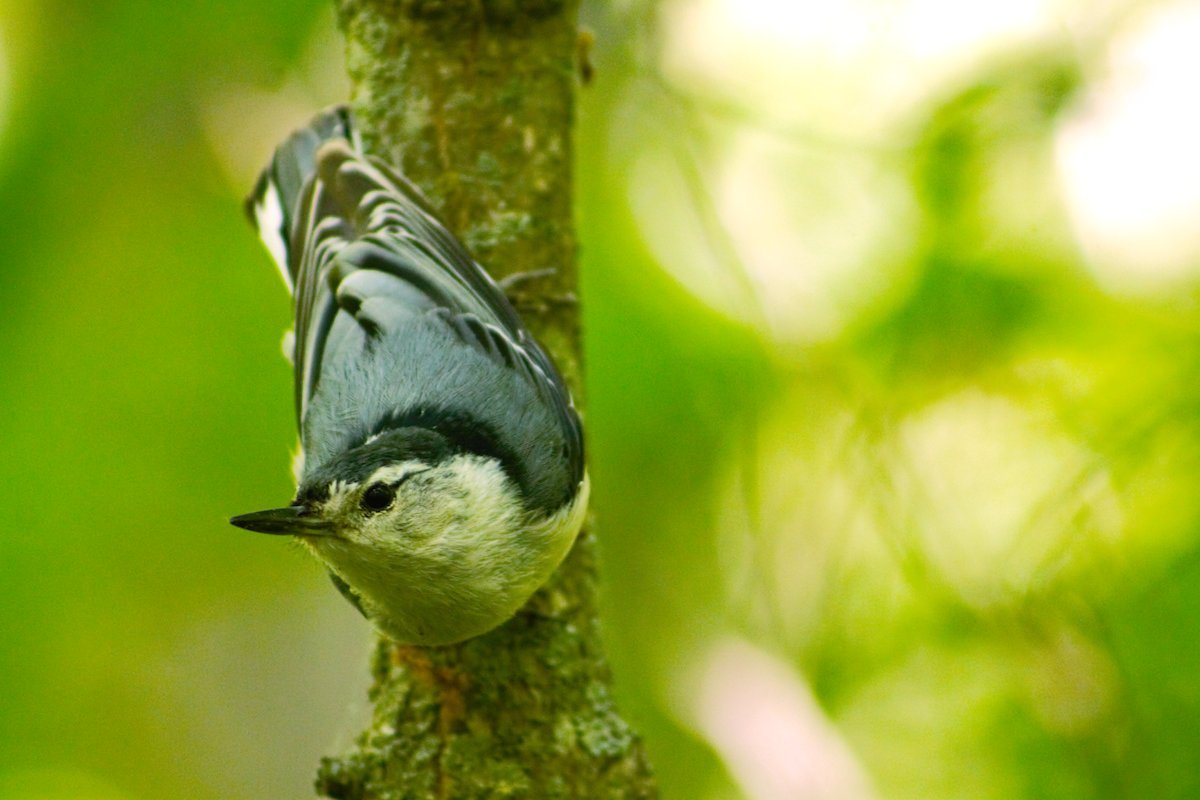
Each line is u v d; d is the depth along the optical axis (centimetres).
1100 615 845
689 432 1039
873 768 961
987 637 875
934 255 997
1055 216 998
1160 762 844
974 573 869
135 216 1117
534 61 809
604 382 1035
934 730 935
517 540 677
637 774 732
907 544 881
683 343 1047
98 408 1057
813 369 1000
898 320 994
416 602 674
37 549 1058
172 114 1138
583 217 1091
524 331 758
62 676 1138
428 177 798
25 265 1084
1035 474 956
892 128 998
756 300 950
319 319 744
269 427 1055
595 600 773
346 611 1315
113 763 1198
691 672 1084
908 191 1014
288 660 1290
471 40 803
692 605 1097
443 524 659
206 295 1089
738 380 1016
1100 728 855
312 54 1166
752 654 1064
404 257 741
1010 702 887
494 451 682
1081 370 979
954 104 979
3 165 1099
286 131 1165
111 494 1053
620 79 1069
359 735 754
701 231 994
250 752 1280
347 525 644
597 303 1059
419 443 660
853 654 912
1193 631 854
